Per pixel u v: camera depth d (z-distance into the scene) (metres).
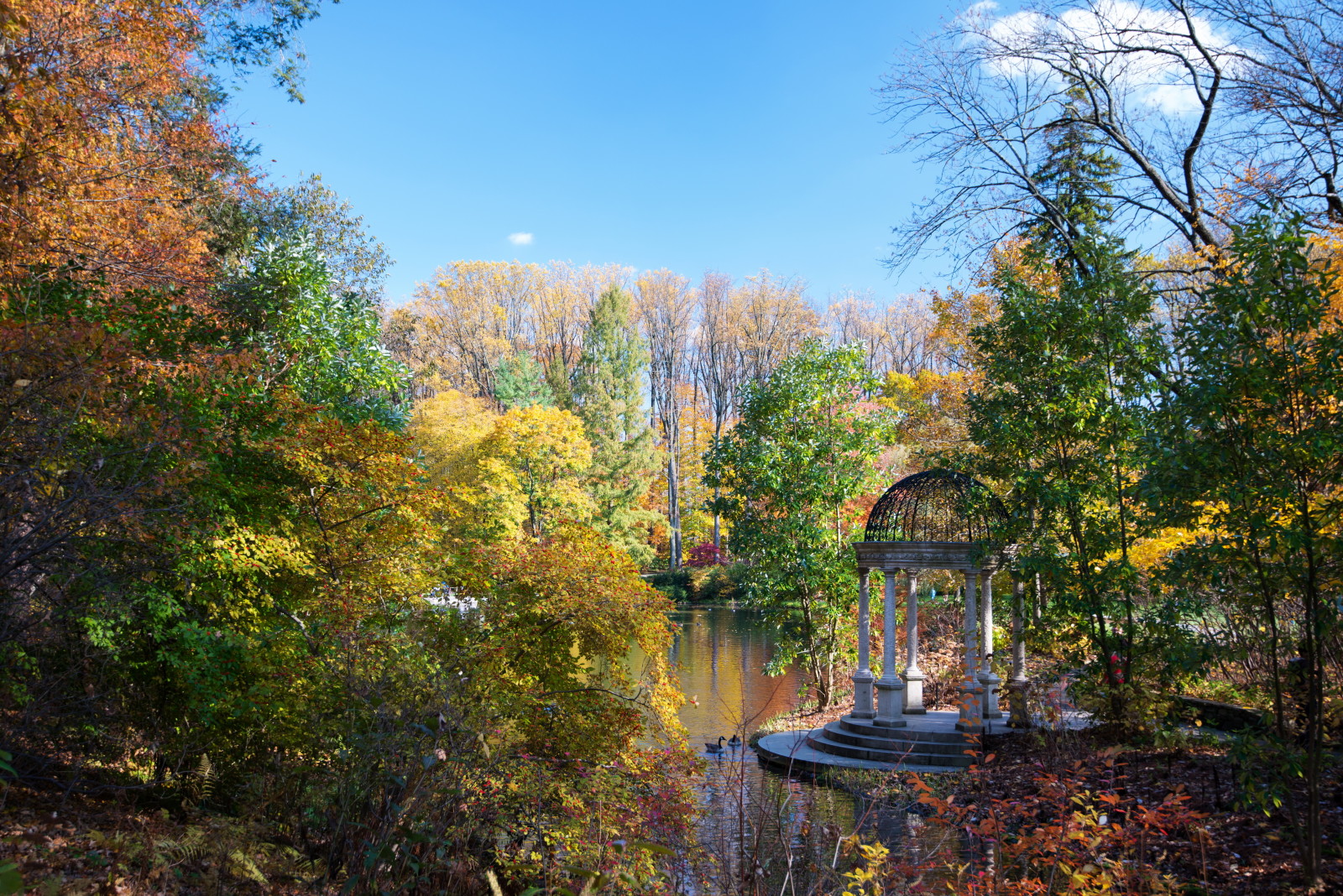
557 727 8.87
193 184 17.58
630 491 49.72
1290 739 7.09
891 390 39.34
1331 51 13.65
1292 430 6.69
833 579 19.44
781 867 7.30
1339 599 6.79
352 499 9.92
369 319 15.20
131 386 7.73
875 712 15.48
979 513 14.84
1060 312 12.27
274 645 9.02
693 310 68.81
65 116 10.55
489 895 6.68
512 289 71.25
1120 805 8.98
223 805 8.68
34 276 8.60
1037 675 13.35
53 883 5.02
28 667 7.14
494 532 25.00
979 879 6.74
